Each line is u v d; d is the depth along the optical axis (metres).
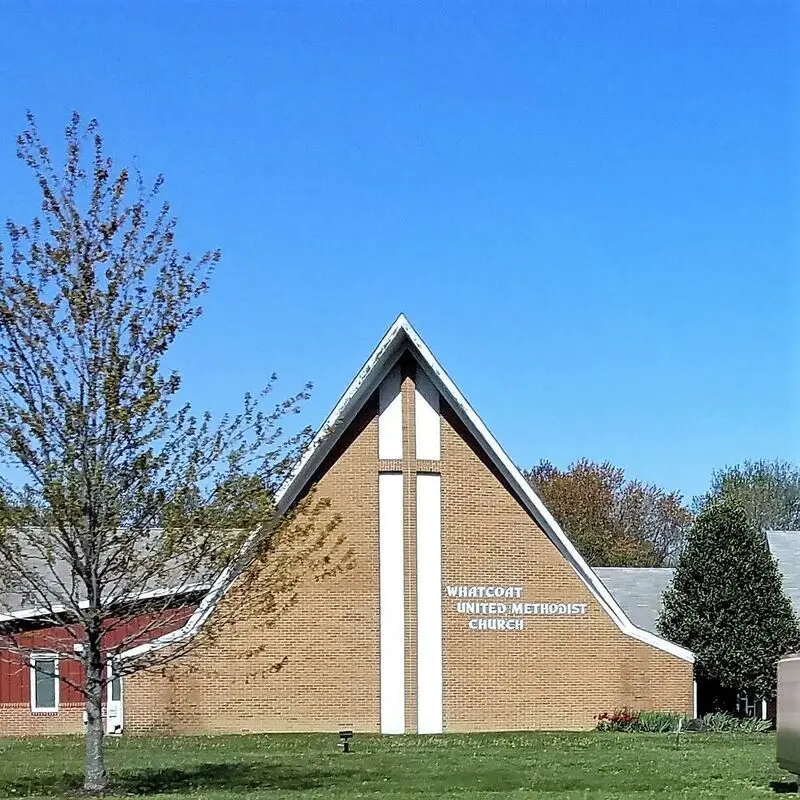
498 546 39.62
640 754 29.97
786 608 44.03
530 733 37.81
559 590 39.88
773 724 41.44
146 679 36.88
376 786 23.75
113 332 21.58
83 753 30.62
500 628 39.31
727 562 43.75
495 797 21.42
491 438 39.34
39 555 23.14
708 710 43.91
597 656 39.84
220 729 37.03
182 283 22.23
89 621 21.86
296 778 25.14
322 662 37.94
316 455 38.41
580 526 89.94
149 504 21.42
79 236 21.91
